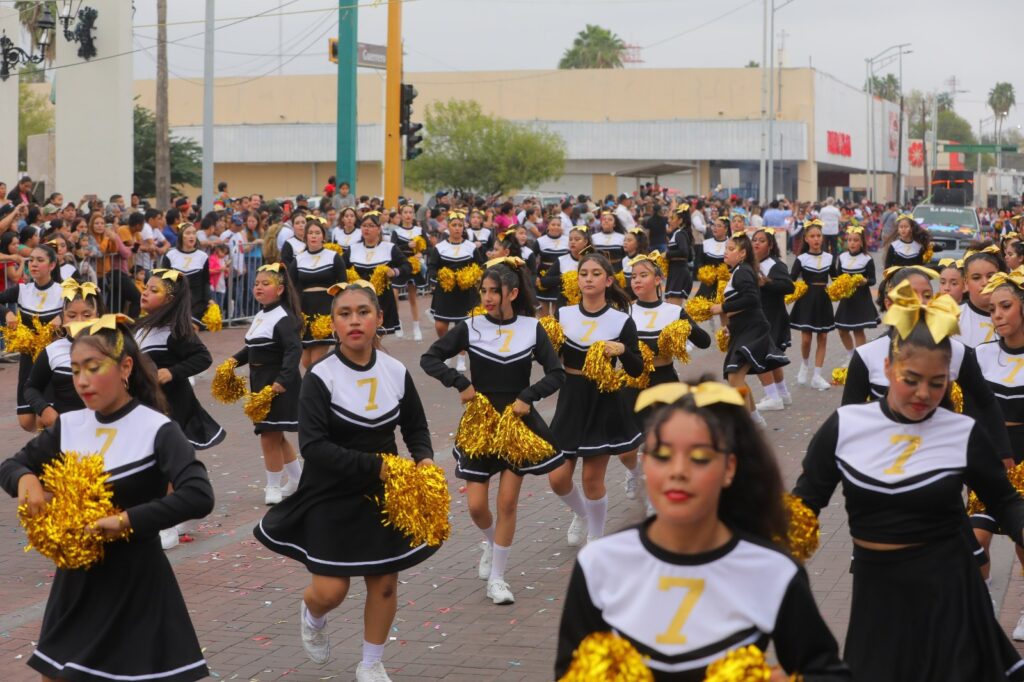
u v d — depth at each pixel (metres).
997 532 5.51
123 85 26.27
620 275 15.36
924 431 4.25
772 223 37.66
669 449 2.88
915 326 4.16
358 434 5.45
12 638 6.34
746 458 3.03
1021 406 6.00
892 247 15.34
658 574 2.99
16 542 8.27
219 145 59.97
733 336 11.50
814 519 4.13
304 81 64.12
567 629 3.09
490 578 6.95
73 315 7.67
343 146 26.14
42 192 28.56
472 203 26.77
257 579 7.44
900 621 4.24
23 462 4.54
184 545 8.19
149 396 4.61
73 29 25.97
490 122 51.53
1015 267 9.45
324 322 13.02
